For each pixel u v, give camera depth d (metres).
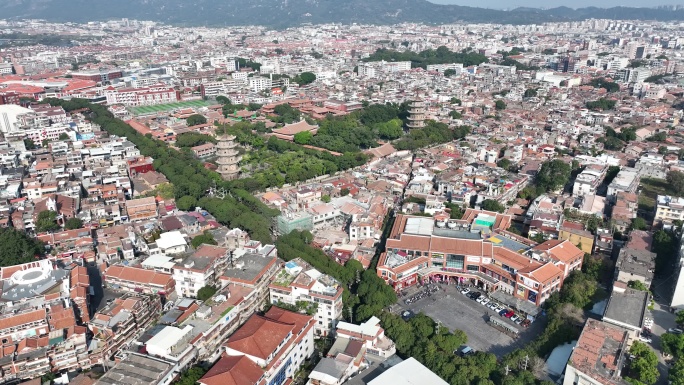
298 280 189.50
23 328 162.38
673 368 160.00
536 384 152.25
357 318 185.88
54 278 193.12
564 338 175.25
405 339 172.25
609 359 153.00
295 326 165.00
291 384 160.12
